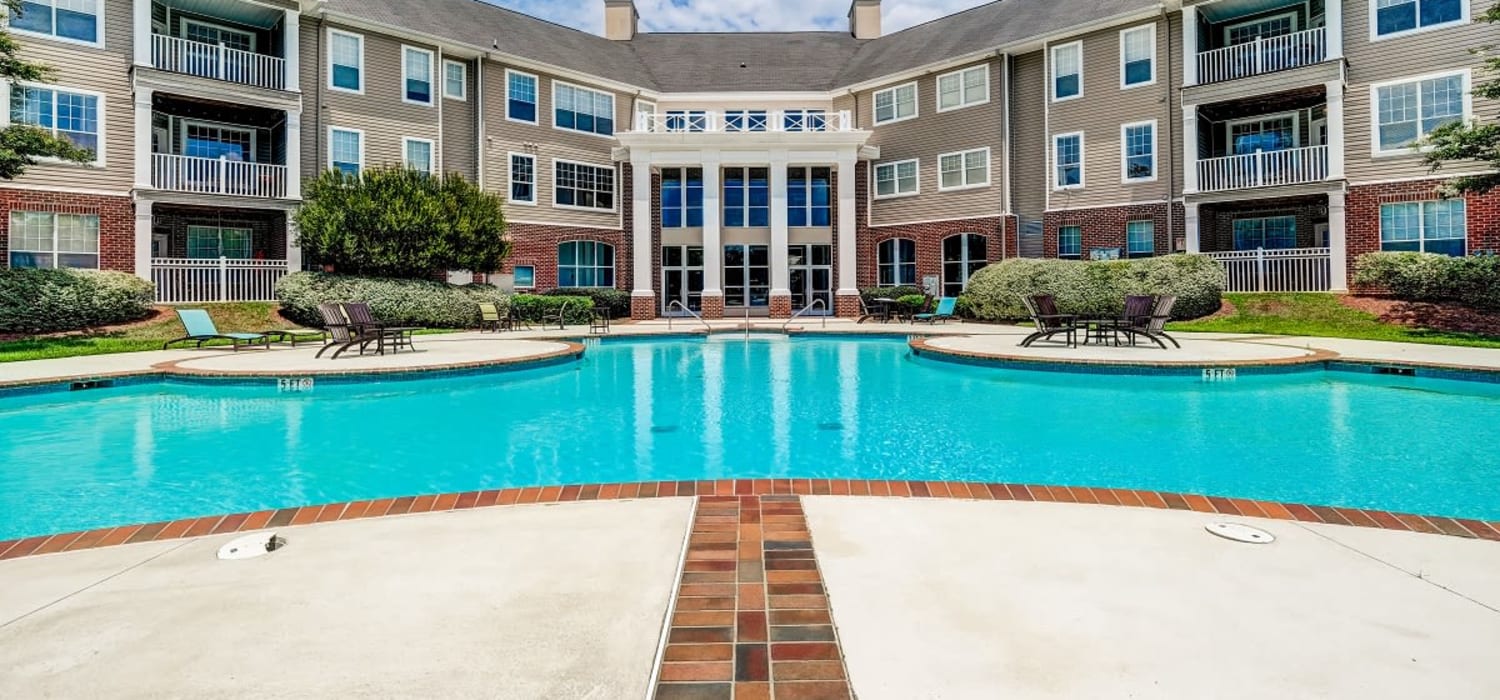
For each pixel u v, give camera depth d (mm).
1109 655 2555
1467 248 18828
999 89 26234
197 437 8094
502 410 9688
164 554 3590
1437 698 2275
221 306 19734
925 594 3080
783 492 4656
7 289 16094
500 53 26328
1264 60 22016
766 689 2355
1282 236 22641
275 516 4184
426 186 21891
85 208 19531
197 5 21422
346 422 8898
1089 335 17000
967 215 27109
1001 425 8484
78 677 2434
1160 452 7105
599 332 20609
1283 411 9031
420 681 2396
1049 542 3705
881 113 29562
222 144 22984
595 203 29500
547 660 2539
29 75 16391
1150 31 23500
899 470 6656
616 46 33219
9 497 5859
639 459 7133
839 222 27969
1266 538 3732
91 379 10742
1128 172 24047
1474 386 10477
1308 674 2418
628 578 3266
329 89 23312
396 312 20578
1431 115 19297
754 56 33375
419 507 4367
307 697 2303
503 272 26422
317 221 20141
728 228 28906
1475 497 5535
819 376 12789
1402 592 3062
